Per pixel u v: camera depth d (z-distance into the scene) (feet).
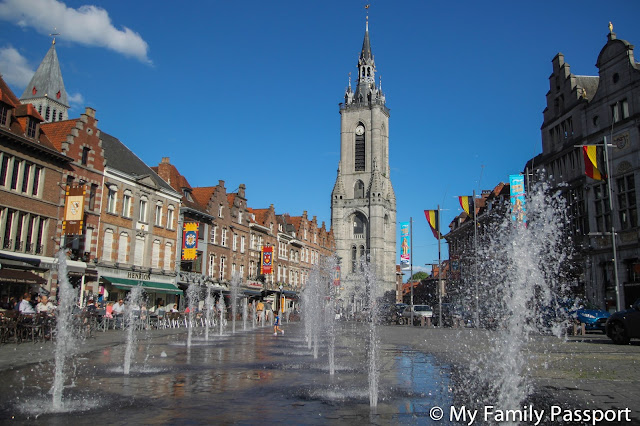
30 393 31.04
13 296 92.17
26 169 97.30
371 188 392.27
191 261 151.53
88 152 113.80
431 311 179.22
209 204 165.37
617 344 66.49
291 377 38.55
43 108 327.47
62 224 104.17
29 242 96.99
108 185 120.57
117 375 38.75
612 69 122.52
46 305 70.79
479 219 188.65
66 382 35.32
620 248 115.65
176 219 146.92
